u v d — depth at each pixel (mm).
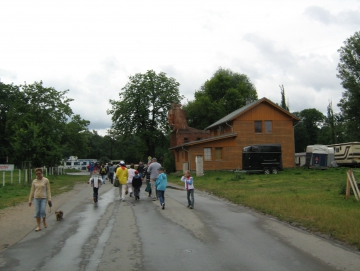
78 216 13633
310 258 7594
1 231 10805
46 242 9328
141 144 64938
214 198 19156
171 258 7656
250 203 15750
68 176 51531
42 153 29062
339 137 77125
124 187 18781
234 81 82812
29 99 41125
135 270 6859
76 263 7363
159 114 60344
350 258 7582
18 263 7438
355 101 57812
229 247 8578
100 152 108375
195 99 81500
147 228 11047
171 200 18625
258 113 44312
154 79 59531
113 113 59875
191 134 57781
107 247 8672
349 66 59719
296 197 16875
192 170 42656
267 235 9867
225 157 43438
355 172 33312
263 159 38094
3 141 65062
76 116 54656
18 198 19906
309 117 86688
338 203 14867
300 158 58156
